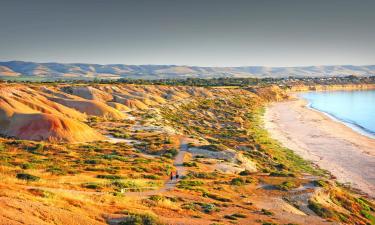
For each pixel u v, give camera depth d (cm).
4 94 9969
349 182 6706
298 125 13775
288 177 5612
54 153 6138
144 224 2597
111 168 5194
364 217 4744
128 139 8338
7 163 4706
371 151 9375
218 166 6338
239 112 16788
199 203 3697
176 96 19325
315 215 4241
